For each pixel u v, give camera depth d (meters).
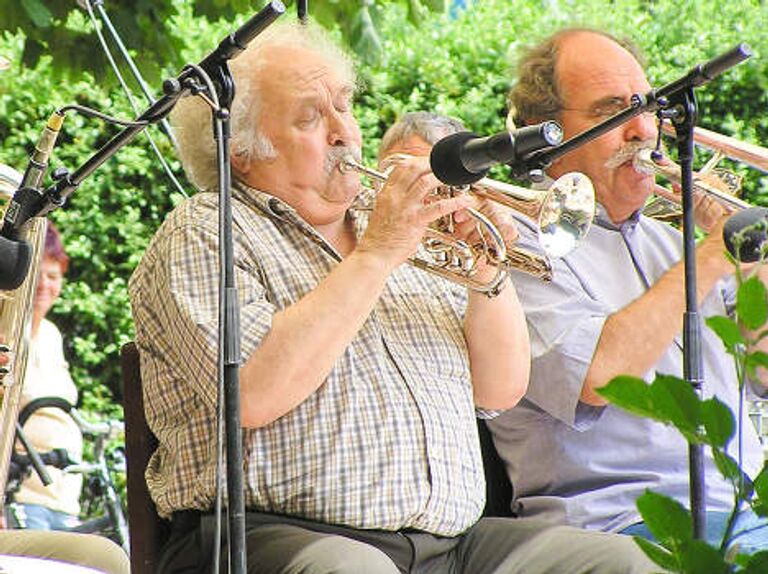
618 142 8.62
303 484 6.86
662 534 3.85
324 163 7.53
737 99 14.96
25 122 16.81
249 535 6.75
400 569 7.00
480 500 7.38
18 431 9.96
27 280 7.49
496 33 16.20
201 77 5.61
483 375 7.68
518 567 7.14
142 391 7.52
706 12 15.34
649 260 8.84
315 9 13.44
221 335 5.61
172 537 7.19
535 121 9.05
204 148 7.68
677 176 8.47
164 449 7.36
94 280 17.22
